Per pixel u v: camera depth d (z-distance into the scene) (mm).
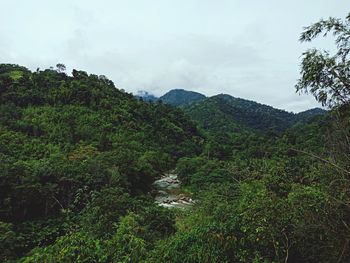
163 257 7449
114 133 61094
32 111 57812
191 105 150375
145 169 44344
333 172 6500
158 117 81438
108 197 22047
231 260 7262
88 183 32250
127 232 12992
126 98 83250
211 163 47375
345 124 6195
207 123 117688
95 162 36969
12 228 24234
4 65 88312
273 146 58062
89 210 21656
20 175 29219
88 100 68750
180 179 49469
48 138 49656
